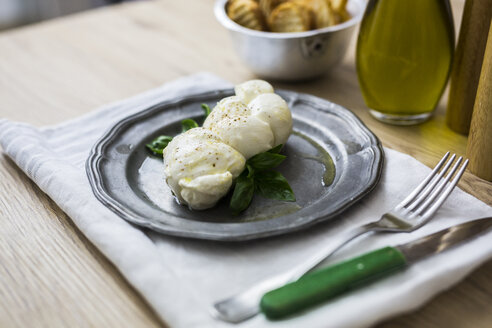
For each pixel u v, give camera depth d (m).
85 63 0.78
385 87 0.59
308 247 0.46
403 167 0.53
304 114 0.61
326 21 0.66
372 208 0.49
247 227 0.46
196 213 0.49
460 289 0.43
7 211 0.52
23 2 1.52
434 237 0.44
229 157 0.50
